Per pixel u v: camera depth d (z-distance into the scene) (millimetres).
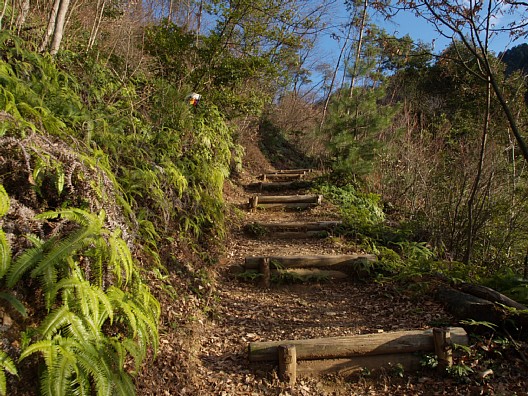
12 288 2123
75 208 2402
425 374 3086
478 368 3008
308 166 14547
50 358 1901
